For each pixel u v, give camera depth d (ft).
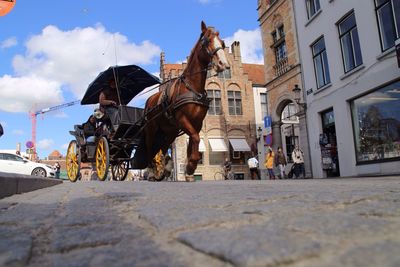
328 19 48.24
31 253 4.94
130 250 4.73
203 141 92.79
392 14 38.17
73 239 5.61
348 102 45.09
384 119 39.73
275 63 63.31
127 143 29.14
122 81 31.55
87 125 33.76
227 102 96.68
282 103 61.11
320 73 51.47
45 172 64.69
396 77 37.40
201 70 23.41
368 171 41.78
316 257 3.69
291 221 5.79
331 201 8.13
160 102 25.43
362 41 42.01
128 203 10.16
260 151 82.94
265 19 65.41
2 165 61.46
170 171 30.14
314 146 51.75
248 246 4.24
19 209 9.88
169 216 7.09
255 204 8.39
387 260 3.41
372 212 6.43
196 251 4.41
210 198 10.35
